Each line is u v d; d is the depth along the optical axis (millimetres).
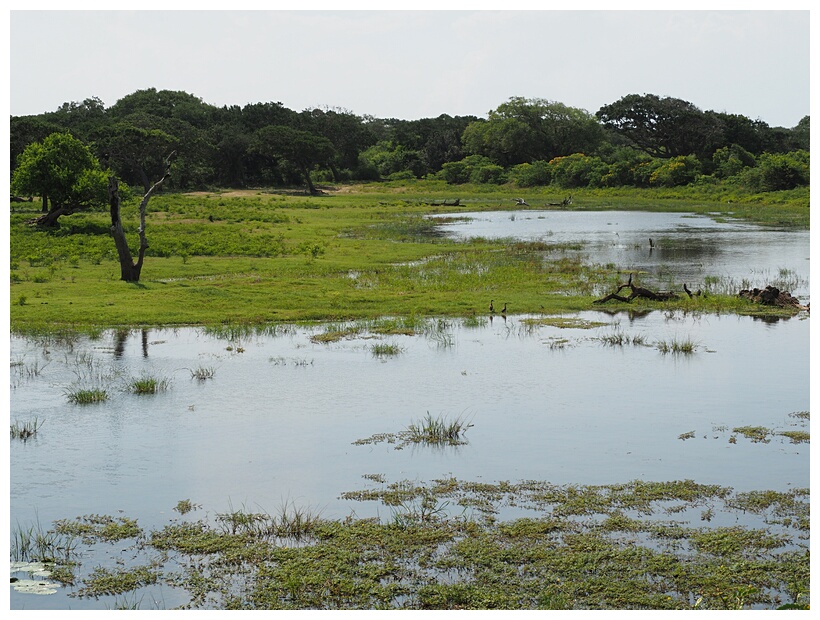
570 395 15133
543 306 23828
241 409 14391
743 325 21453
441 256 35500
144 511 10344
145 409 14438
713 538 9336
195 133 90250
